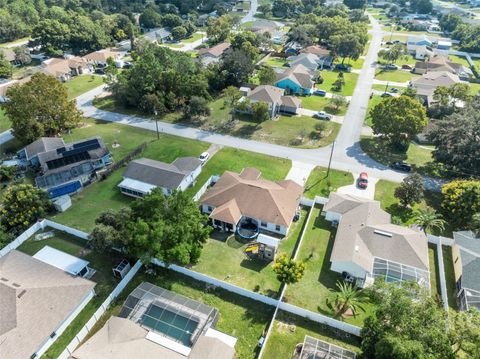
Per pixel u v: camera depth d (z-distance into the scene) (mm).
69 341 37000
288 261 42125
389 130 70500
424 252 46125
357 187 62562
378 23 199625
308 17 159875
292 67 109938
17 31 145000
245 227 52844
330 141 76875
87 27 133000
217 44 139375
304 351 34719
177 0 195750
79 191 60438
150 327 36969
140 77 88812
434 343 29156
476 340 29438
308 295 42500
